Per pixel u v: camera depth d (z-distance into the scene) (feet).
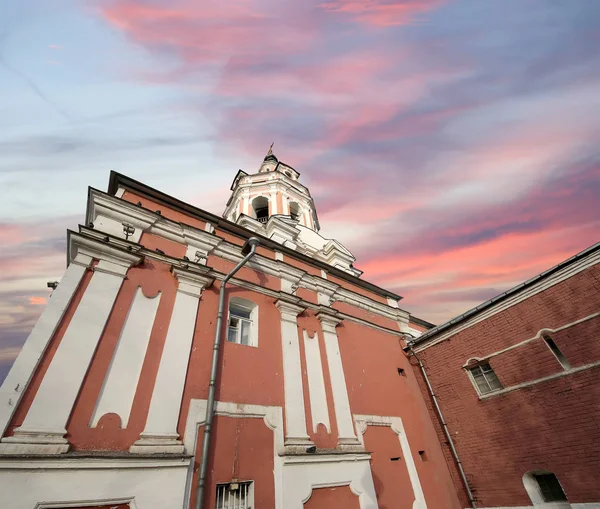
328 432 28.78
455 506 33.06
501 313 34.68
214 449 21.57
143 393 21.15
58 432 16.90
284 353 30.37
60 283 21.71
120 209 28.22
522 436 30.19
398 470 32.17
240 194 66.64
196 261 30.45
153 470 18.31
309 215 68.69
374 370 38.91
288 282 37.45
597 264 28.25
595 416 25.88
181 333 24.88
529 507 28.37
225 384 24.97
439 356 40.45
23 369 17.69
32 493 14.88
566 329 29.09
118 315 22.94
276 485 22.90
